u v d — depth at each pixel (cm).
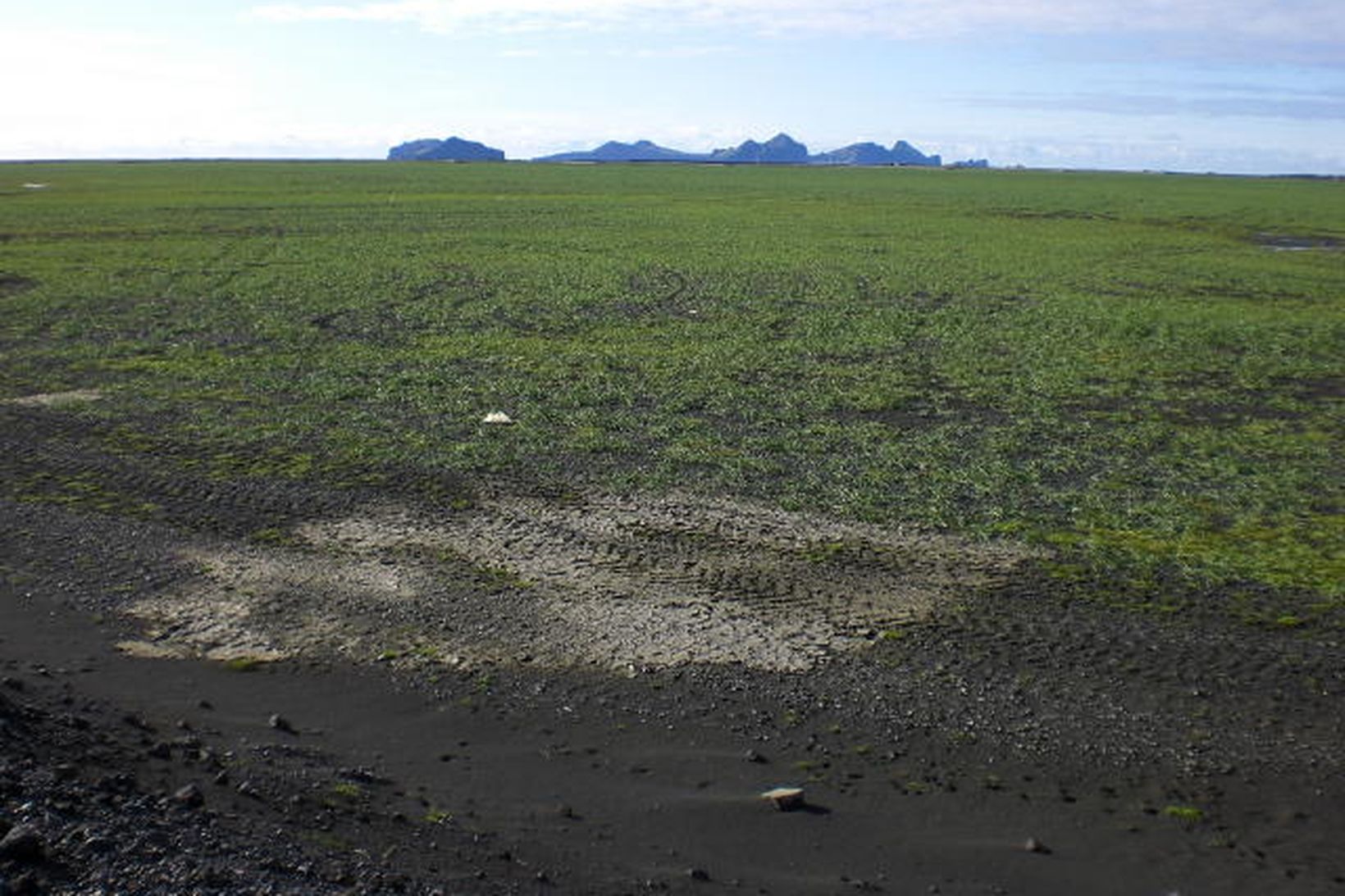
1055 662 1121
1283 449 1975
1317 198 9581
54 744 805
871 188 10325
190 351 2622
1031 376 2523
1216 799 905
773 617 1209
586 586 1284
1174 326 3194
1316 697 1066
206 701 1009
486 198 7806
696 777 916
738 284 3862
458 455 1791
